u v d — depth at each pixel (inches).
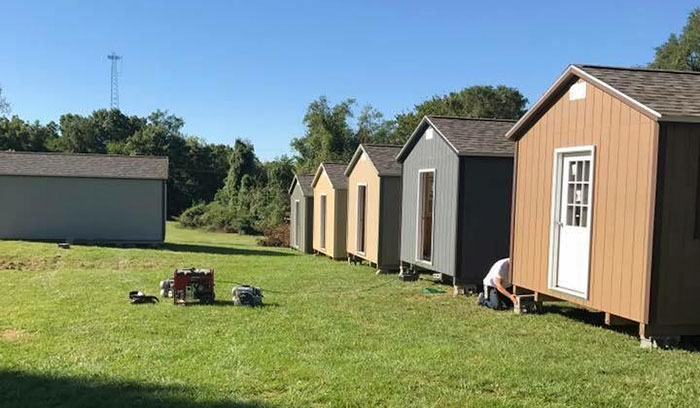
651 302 261.9
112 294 414.6
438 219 474.6
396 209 597.9
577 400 192.1
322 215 828.0
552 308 371.6
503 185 443.5
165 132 2417.6
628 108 277.0
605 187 293.4
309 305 375.2
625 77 303.7
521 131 375.2
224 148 2405.3
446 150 460.8
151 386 204.5
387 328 304.8
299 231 938.1
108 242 920.9
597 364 233.9
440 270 466.6
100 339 274.8
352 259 706.8
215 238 1252.5
